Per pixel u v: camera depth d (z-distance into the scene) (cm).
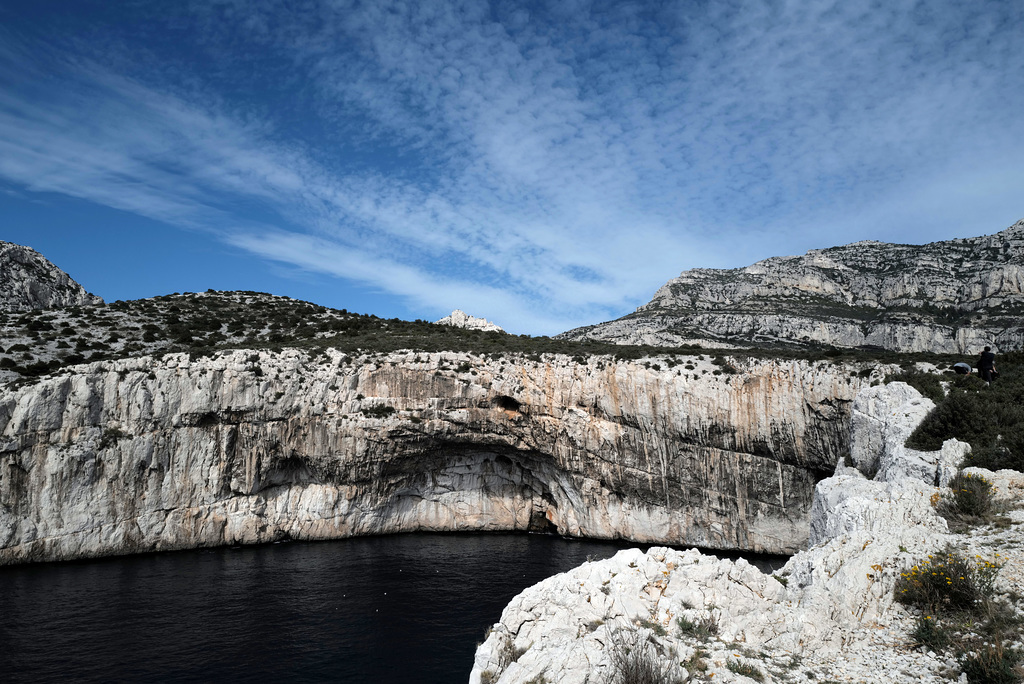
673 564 1884
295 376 6588
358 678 3014
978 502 2223
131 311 8262
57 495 5481
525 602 1844
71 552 5462
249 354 6562
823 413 5956
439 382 6900
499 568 5344
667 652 1518
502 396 6981
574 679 1420
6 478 5341
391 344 7406
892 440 3659
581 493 6938
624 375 6762
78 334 7156
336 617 3944
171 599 4309
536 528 7556
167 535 5912
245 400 6309
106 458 5719
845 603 1723
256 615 3972
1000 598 1630
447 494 7369
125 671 3095
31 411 5466
